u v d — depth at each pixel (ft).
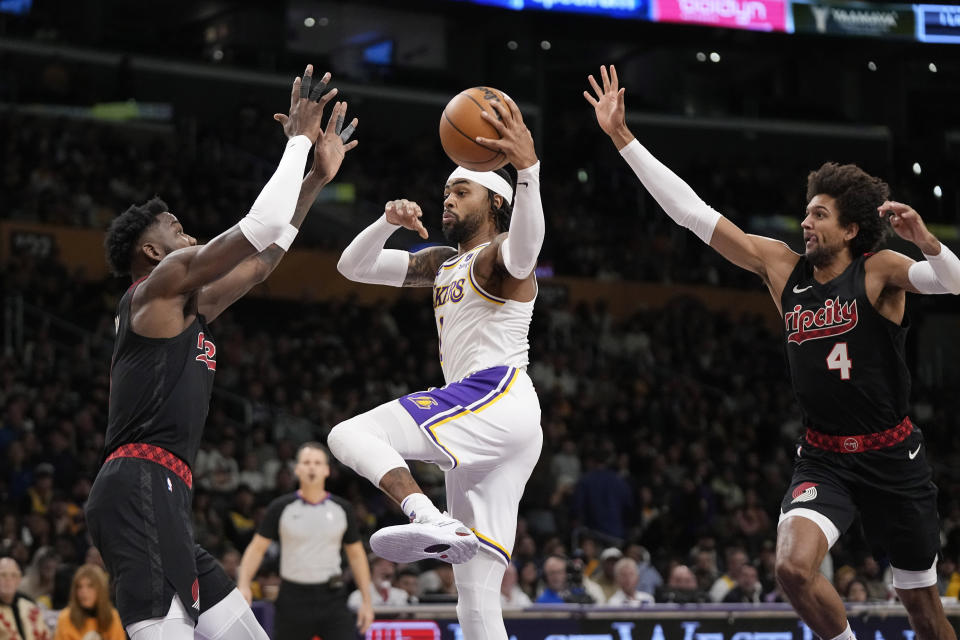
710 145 130.82
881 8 114.11
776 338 104.68
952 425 94.38
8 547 45.62
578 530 59.72
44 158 92.17
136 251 18.97
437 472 63.21
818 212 19.69
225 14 129.49
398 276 21.90
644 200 119.55
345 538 34.14
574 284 101.55
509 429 19.22
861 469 19.45
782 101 134.72
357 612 34.65
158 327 17.81
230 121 116.47
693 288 106.73
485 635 19.39
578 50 132.26
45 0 119.14
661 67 135.44
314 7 128.26
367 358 79.41
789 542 18.83
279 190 17.94
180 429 17.81
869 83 134.31
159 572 16.99
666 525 62.95
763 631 35.32
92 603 33.99
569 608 34.55
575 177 122.93
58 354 75.82
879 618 36.45
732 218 118.32
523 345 20.18
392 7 111.24
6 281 77.77
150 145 101.09
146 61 115.55
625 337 94.38
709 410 85.87
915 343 110.83
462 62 130.00
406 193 110.42
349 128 20.86
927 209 125.18
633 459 73.31
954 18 115.65
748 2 111.24
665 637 34.83
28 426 60.54
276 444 66.08
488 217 20.76
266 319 89.97
